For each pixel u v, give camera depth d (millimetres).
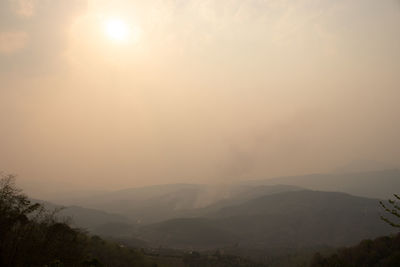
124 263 56000
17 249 20047
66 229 25719
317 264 87375
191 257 110438
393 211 8711
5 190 20844
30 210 22453
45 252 22016
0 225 19234
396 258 70000
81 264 25844
